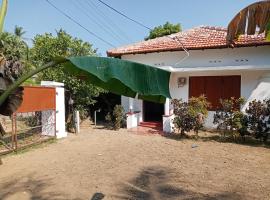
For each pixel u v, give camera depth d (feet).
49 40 49.03
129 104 51.55
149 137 42.29
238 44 42.96
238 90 45.83
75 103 51.24
